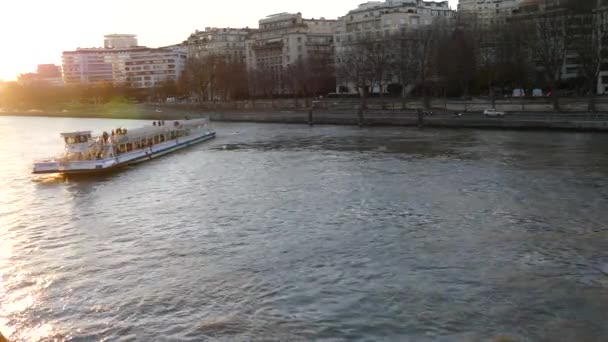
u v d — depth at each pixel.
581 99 121.44
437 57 143.25
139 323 26.73
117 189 58.41
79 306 28.77
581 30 120.56
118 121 185.88
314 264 33.25
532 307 27.20
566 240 36.28
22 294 30.48
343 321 26.28
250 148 89.94
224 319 26.78
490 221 40.78
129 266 34.12
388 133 102.69
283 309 27.59
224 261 34.28
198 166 72.50
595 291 28.77
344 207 46.00
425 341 24.42
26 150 98.88
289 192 52.53
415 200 47.44
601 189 49.22
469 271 31.59
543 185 51.47
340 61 194.25
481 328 25.38
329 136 102.44
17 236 41.56
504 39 145.62
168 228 41.91
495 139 86.12
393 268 32.31
